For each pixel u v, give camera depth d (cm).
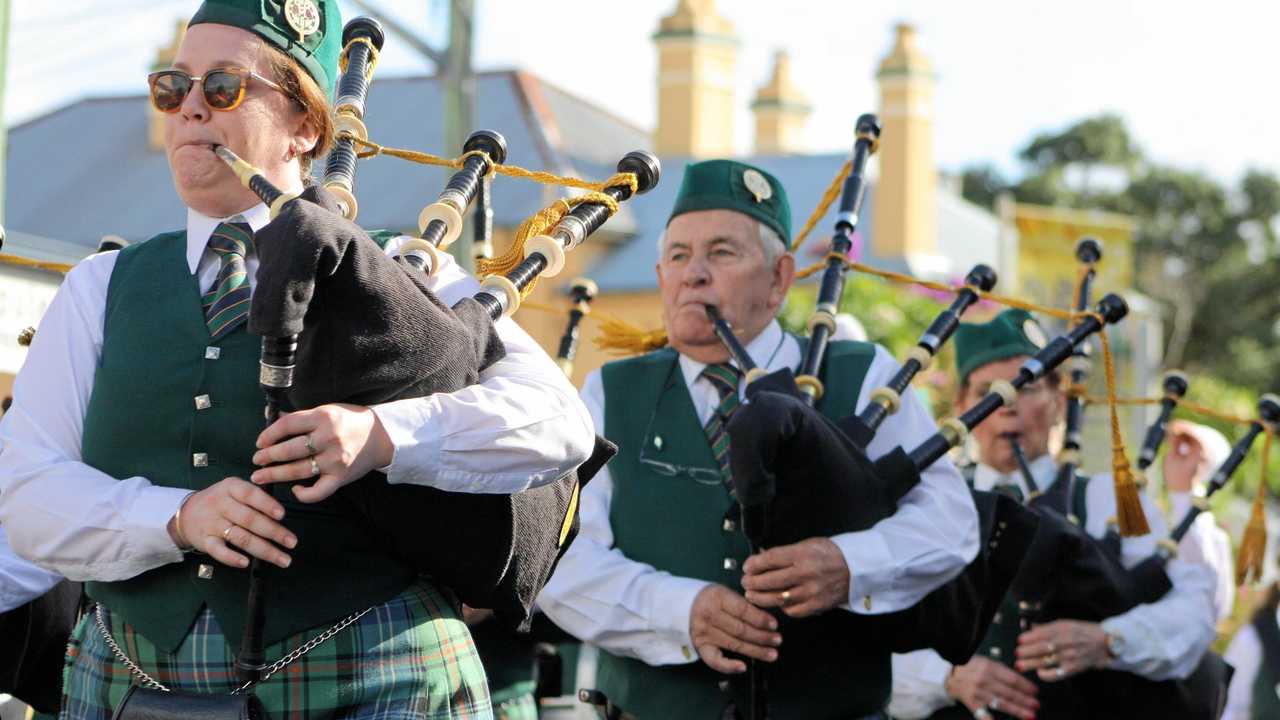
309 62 663
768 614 927
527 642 1211
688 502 989
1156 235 10356
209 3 648
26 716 1155
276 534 586
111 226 4969
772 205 1035
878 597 924
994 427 1326
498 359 645
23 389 655
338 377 570
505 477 618
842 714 959
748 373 968
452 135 2262
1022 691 1249
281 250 535
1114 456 1161
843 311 3309
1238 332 10119
